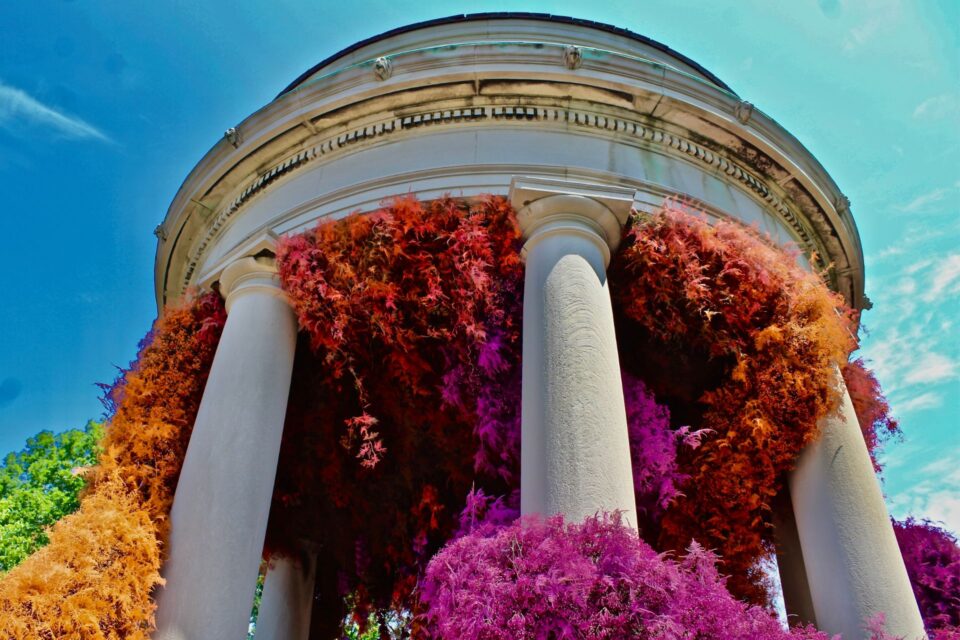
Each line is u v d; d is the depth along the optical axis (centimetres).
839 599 708
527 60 924
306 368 997
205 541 702
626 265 852
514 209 826
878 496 771
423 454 1049
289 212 947
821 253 1121
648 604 493
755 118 986
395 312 841
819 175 1070
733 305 833
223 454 750
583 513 589
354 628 1375
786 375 810
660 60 1206
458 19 1166
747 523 927
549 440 638
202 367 914
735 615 505
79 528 682
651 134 959
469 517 785
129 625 647
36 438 2550
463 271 800
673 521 933
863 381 1030
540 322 725
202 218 1135
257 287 875
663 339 886
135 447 809
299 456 1084
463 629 494
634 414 879
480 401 841
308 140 1010
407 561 1129
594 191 827
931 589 1030
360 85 955
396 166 928
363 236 835
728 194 984
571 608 490
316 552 1260
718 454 858
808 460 812
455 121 952
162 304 1245
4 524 2284
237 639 672
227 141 1038
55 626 610
